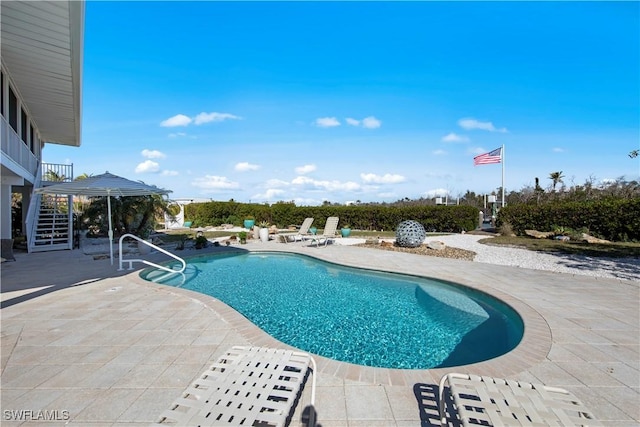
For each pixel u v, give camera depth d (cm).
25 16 650
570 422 195
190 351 375
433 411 265
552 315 499
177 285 816
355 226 2384
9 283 728
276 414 203
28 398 281
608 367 341
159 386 300
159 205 1599
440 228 2162
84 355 365
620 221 1439
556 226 1639
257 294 736
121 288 679
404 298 701
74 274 826
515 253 1163
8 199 1164
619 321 474
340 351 456
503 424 192
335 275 918
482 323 555
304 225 1652
